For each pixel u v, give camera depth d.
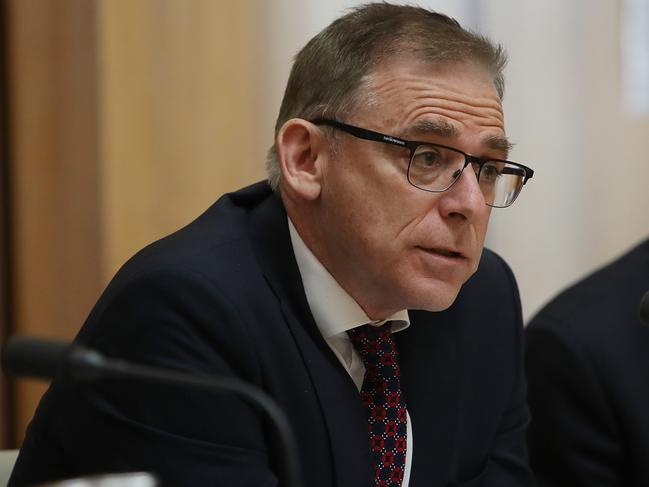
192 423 3.74
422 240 3.92
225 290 3.94
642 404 5.29
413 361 4.48
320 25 9.00
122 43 8.57
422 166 3.91
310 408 4.01
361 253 4.00
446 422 4.47
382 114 3.92
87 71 8.47
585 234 10.08
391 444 4.25
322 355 4.11
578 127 10.03
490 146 3.97
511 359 4.91
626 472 5.35
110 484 2.43
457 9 9.40
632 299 5.55
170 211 8.77
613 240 10.12
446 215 3.92
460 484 4.60
